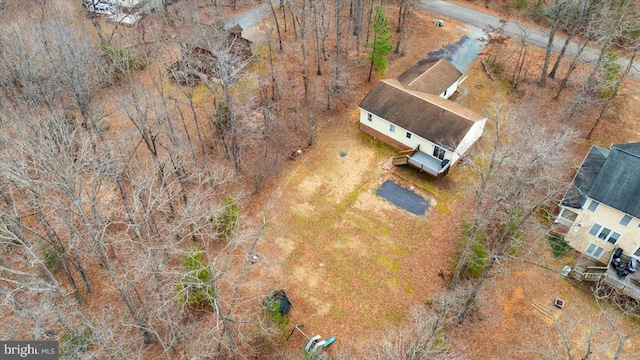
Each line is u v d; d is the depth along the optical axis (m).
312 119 37.53
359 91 40.72
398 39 44.75
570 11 41.53
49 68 33.12
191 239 27.78
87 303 24.80
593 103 37.50
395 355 20.31
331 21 49.06
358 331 24.44
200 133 35.75
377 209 30.98
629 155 26.50
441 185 32.47
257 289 26.11
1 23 36.94
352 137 36.59
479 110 38.41
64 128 26.22
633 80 40.34
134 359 20.52
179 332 20.95
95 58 35.53
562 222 28.73
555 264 27.80
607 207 26.08
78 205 18.53
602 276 25.88
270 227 29.69
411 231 29.59
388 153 35.19
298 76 41.97
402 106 34.44
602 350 22.38
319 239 29.11
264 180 32.69
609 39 33.69
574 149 34.44
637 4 41.34
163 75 39.56
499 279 26.80
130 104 35.19
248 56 41.12
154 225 26.14
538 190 29.38
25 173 20.70
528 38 46.06
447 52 45.09
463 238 27.39
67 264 26.42
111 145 30.95
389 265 27.67
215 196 31.16
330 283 26.73
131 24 44.81
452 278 26.61
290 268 27.45
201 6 48.66
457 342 24.06
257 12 51.12
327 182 32.88
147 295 23.38
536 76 41.41
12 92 31.11
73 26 38.41
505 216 26.83
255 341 23.11
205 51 39.00
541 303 25.88
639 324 24.97
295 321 24.91
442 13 50.84
